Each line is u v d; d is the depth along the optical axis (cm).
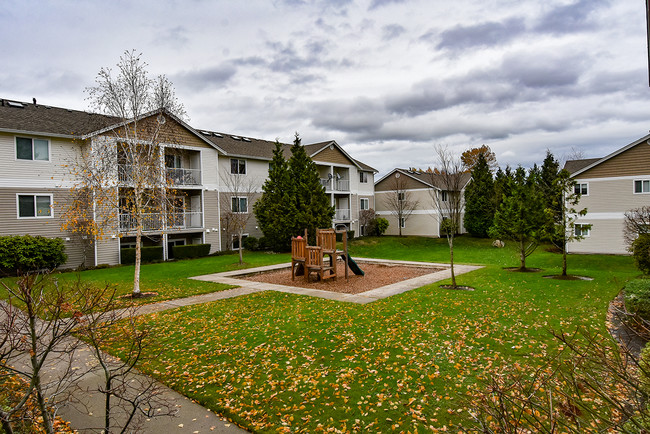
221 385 524
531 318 802
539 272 1524
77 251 1850
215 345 689
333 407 454
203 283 1383
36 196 1753
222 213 2562
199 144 2347
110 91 1170
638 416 285
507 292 1103
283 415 439
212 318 882
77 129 1839
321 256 1383
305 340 707
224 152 2488
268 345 682
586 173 2441
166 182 1376
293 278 1466
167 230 2077
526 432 353
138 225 1165
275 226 2502
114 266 1891
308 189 2594
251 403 470
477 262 2258
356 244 3069
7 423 258
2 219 1669
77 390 506
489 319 805
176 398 492
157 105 1227
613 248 2358
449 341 671
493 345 641
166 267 1839
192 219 2389
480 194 3584
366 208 3791
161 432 408
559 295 1034
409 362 582
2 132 1664
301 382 526
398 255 2677
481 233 3572
